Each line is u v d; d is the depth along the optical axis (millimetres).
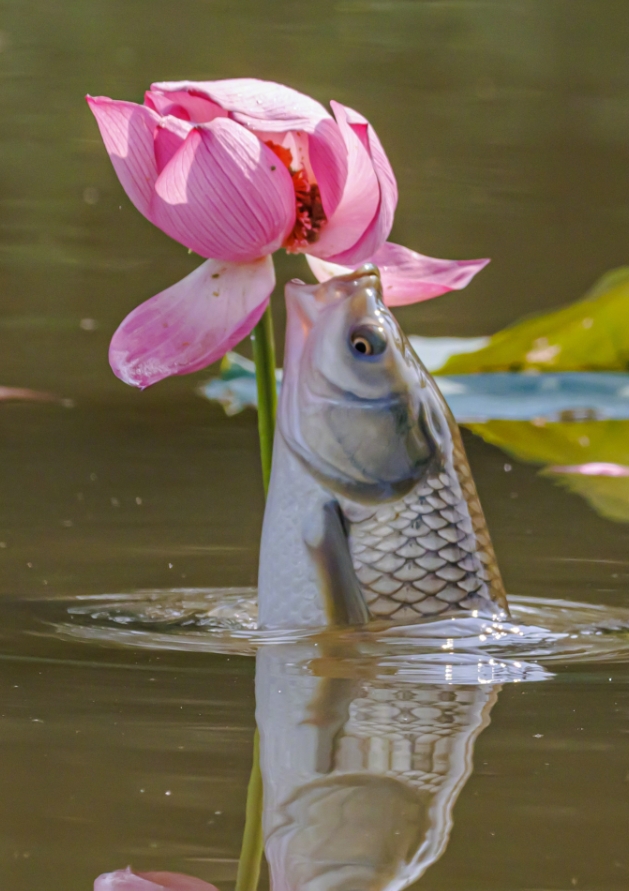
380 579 8953
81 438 9531
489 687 8859
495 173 17172
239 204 8883
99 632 8953
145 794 8703
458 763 8742
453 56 20531
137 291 12680
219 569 9109
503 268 14180
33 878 8641
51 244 14156
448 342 11367
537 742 8773
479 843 8672
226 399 9930
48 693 8836
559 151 18094
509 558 9164
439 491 8969
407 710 8812
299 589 8961
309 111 8898
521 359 10906
